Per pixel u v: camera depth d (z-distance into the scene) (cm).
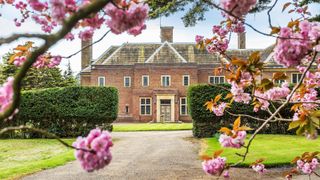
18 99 152
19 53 316
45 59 374
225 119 2050
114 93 2239
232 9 230
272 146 1548
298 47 262
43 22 272
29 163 1278
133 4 221
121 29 223
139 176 1036
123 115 4234
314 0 986
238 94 434
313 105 488
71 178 1009
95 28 253
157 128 2884
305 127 325
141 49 4394
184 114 4212
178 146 1688
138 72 4231
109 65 4259
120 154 1464
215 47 548
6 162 1334
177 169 1128
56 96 2152
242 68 337
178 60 4212
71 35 322
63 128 2167
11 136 2155
